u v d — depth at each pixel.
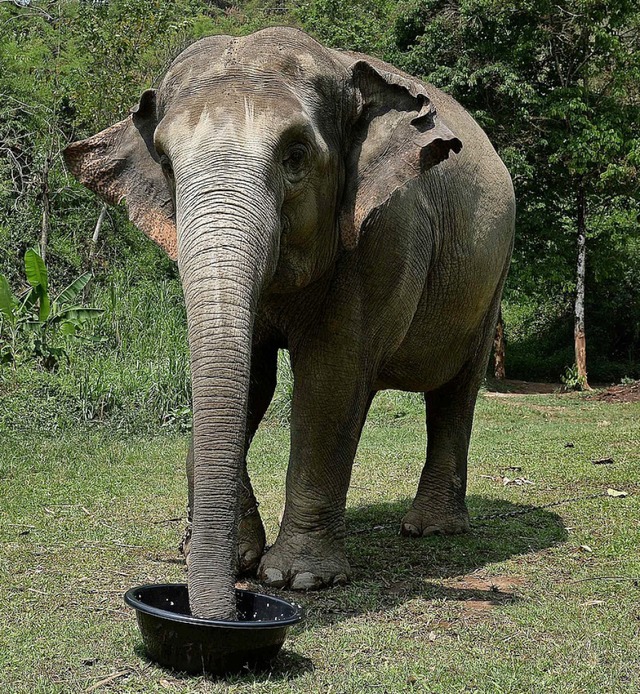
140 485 7.55
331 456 4.91
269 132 3.74
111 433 9.88
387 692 3.44
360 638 4.04
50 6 20.30
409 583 5.03
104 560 5.25
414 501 6.42
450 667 3.72
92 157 4.47
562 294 23.58
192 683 3.42
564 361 22.31
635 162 18.28
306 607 4.50
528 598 4.80
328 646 3.92
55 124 17.08
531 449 10.27
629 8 18.56
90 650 3.77
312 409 4.86
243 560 5.05
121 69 16.94
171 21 17.66
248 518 5.16
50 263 16.14
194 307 3.36
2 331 11.80
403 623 4.30
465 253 5.79
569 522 6.68
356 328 4.81
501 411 15.00
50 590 4.66
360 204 4.27
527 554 5.77
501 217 6.28
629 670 3.78
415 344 5.79
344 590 4.81
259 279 3.50
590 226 21.17
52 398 10.41
